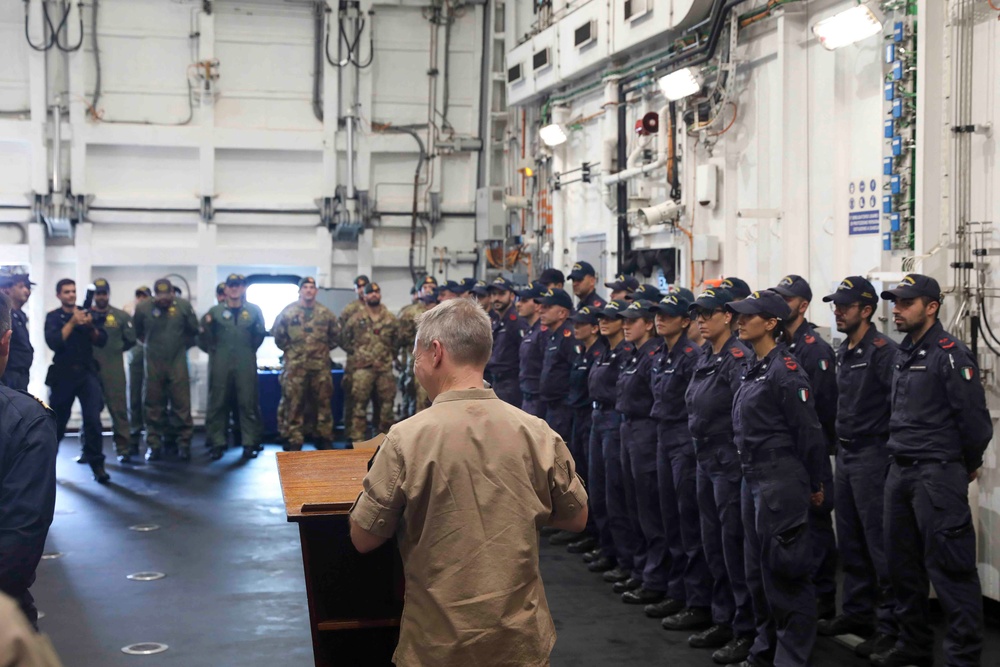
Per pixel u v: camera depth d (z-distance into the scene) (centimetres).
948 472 365
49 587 495
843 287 415
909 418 375
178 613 457
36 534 219
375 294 864
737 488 395
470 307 224
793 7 534
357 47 956
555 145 828
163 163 936
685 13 606
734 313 404
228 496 705
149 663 395
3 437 219
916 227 442
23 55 896
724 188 602
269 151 955
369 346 868
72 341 739
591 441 537
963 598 363
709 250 603
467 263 1002
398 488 208
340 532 259
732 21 571
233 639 423
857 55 499
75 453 871
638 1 666
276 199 958
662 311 442
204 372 977
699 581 437
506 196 919
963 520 362
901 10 457
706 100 605
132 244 930
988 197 425
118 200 920
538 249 891
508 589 204
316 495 242
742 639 397
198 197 939
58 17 898
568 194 834
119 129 915
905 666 384
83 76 909
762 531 363
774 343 376
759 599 378
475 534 205
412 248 980
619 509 509
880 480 405
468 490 207
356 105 959
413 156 988
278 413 880
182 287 949
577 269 625
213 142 935
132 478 767
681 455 438
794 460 363
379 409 880
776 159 550
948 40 436
